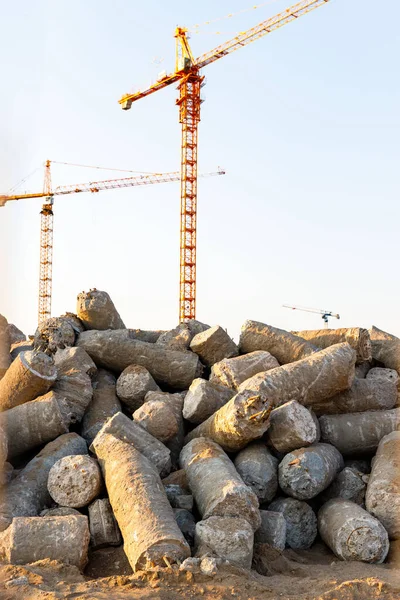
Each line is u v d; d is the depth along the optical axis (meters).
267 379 12.79
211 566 8.58
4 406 13.26
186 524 10.25
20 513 10.42
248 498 9.88
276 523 10.47
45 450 11.86
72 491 10.44
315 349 15.46
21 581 8.25
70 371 14.16
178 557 8.86
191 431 13.14
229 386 14.18
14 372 13.23
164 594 7.95
